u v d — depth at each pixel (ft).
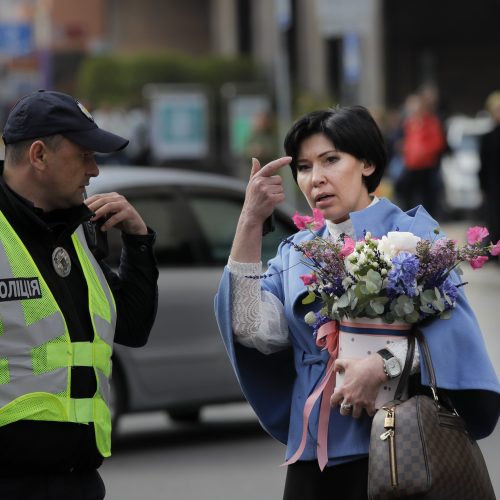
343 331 41.70
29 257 38.70
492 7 395.96
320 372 42.45
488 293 152.05
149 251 42.96
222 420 95.55
